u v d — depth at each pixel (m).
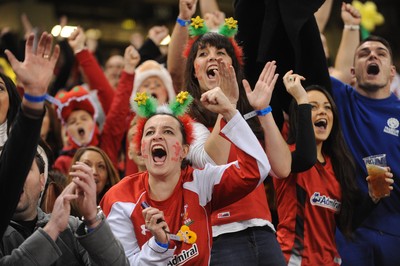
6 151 7.88
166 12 36.56
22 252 8.09
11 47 18.97
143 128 9.85
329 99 12.01
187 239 9.30
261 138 10.59
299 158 10.82
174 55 12.98
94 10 36.16
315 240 11.44
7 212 7.93
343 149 11.98
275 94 12.14
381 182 11.70
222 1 34.38
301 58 12.03
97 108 15.41
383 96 13.20
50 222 8.23
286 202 11.51
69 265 8.81
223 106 9.37
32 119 7.84
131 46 14.83
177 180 9.59
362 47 13.25
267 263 9.95
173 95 14.97
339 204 11.73
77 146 14.69
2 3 32.44
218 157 9.86
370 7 19.89
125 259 8.68
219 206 9.63
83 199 8.36
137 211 9.49
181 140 9.67
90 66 15.67
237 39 12.20
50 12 32.69
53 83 18.91
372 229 12.44
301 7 11.75
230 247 9.93
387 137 12.88
